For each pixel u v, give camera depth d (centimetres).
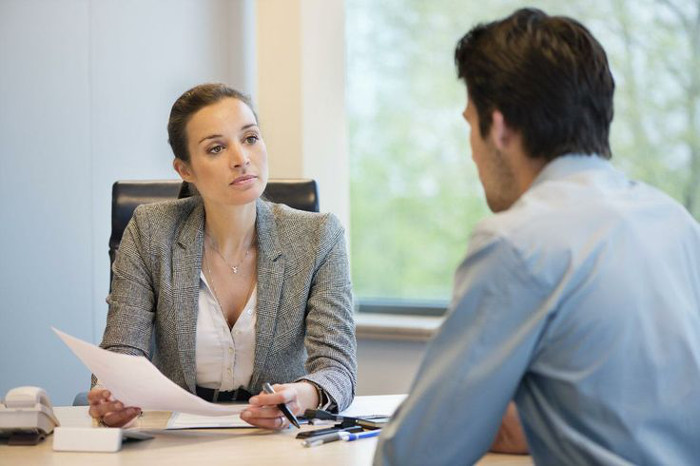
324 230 263
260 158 252
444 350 138
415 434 138
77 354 202
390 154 464
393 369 433
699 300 143
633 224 138
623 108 404
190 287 254
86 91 403
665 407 132
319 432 199
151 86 433
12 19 373
